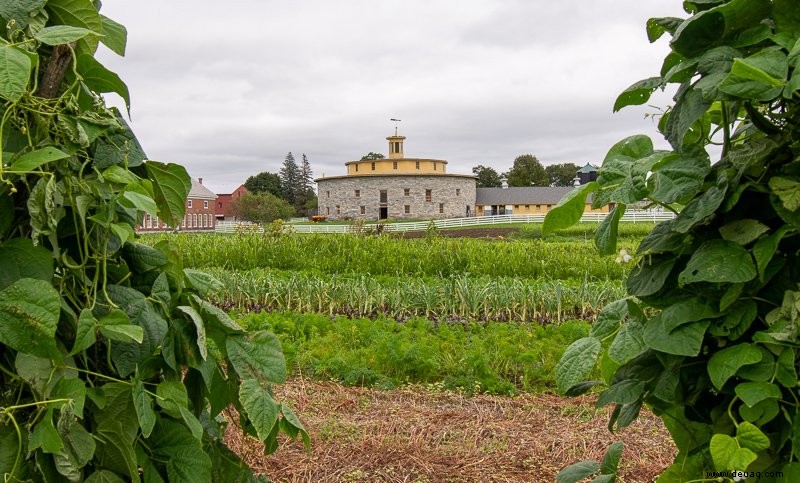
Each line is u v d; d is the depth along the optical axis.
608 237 1.51
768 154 1.22
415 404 4.62
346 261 14.01
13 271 1.07
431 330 7.04
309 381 5.19
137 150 1.41
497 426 4.09
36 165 1.04
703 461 1.37
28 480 1.06
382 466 3.39
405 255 14.05
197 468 1.26
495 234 31.27
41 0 1.20
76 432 1.08
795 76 1.07
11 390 1.11
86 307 1.19
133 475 1.17
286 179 98.94
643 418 4.25
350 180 58.53
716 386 1.18
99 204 1.21
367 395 4.83
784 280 1.26
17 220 1.16
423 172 57.19
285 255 14.66
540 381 5.24
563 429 4.04
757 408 1.18
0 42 1.07
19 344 1.00
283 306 9.26
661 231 1.39
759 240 1.23
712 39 1.26
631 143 1.45
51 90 1.21
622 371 1.50
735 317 1.22
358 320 7.39
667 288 1.36
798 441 1.14
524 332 6.43
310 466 3.35
